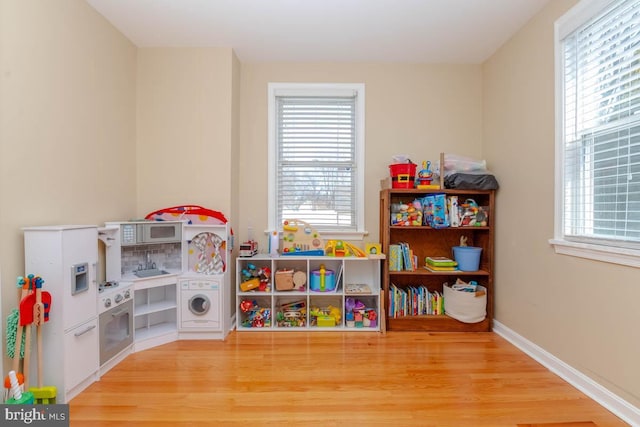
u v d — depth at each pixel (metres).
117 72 2.43
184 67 2.71
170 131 2.71
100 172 2.24
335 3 2.13
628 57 1.59
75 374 1.71
